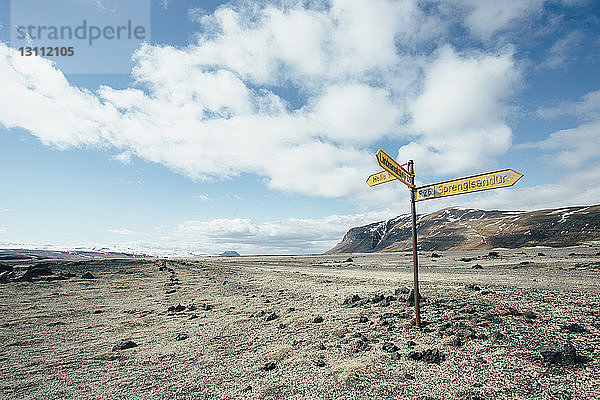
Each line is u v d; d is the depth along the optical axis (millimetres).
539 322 14664
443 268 60906
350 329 16891
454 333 14062
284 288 38250
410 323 16375
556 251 107188
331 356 13289
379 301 22922
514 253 109688
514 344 12281
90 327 22203
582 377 9383
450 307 18828
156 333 19875
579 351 11125
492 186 11977
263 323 20500
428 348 12797
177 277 60906
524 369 10203
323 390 10211
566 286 25344
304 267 92000
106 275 61000
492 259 80562
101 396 11219
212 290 40750
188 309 27609
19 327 22453
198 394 10844
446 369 10766
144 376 12828
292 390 10461
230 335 18281
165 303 32062
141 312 27266
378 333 15570
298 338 16375
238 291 38562
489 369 10445
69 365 14477
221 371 12820
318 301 26594
